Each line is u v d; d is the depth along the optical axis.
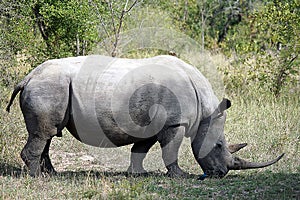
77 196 17.72
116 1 35.84
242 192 18.33
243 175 20.67
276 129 27.27
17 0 30.45
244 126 27.69
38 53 33.16
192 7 58.34
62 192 18.20
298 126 27.83
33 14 33.78
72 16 32.38
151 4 46.41
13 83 28.45
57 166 22.83
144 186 18.62
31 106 19.50
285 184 19.11
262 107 30.67
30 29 32.75
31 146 19.81
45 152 20.86
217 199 17.47
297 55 34.34
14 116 26.06
